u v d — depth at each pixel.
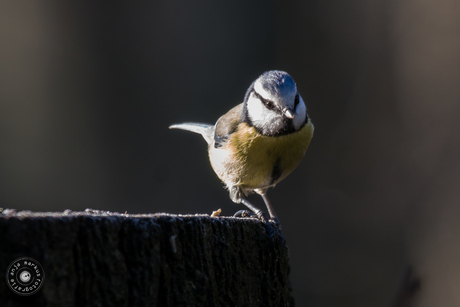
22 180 11.77
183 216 3.50
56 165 12.12
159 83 12.59
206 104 12.55
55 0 12.13
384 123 12.18
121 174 12.43
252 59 12.56
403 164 11.84
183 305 3.17
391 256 11.41
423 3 11.80
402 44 12.08
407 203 11.58
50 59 12.21
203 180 12.41
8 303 2.46
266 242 4.36
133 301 2.93
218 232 3.69
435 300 10.29
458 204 10.88
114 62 12.48
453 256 10.47
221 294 3.60
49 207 11.87
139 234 3.02
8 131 11.84
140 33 12.55
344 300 11.30
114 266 2.88
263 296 4.25
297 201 12.37
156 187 12.41
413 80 11.99
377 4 12.15
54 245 2.62
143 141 12.52
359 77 12.32
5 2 11.87
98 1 12.38
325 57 12.38
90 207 12.13
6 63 11.91
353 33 12.28
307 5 12.38
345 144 12.29
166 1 12.58
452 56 11.59
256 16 12.55
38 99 12.14
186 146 12.55
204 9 12.64
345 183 12.17
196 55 12.62
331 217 12.07
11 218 2.52
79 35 12.34
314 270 11.80
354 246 11.77
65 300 2.63
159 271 3.12
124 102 12.52
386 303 10.99
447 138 11.41
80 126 12.38
